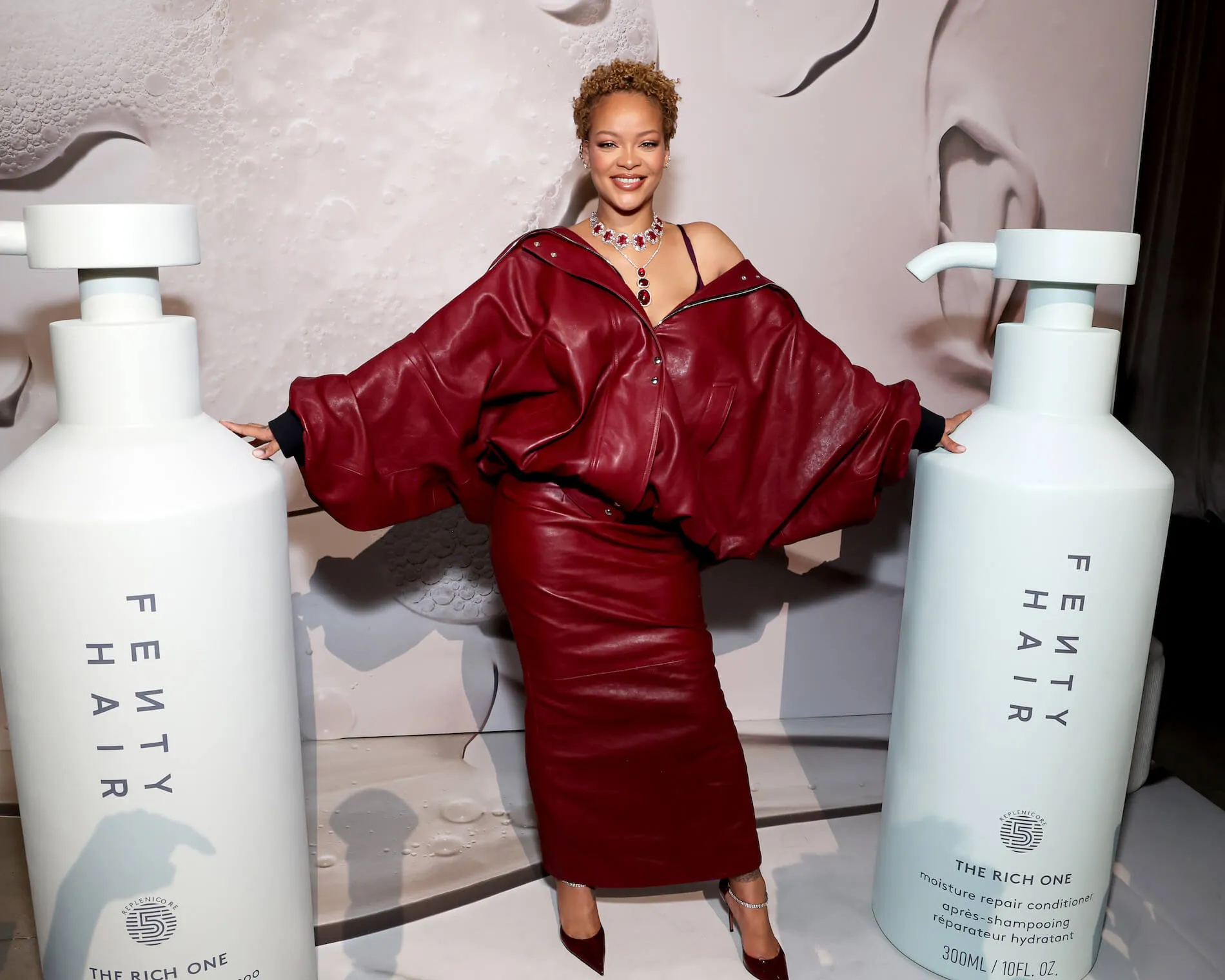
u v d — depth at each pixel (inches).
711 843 68.2
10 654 53.2
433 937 71.2
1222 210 80.1
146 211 51.3
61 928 56.1
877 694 100.7
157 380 53.1
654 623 66.9
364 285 83.9
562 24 80.9
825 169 86.2
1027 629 60.9
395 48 79.7
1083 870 65.0
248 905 57.4
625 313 64.2
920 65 85.0
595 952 68.6
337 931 71.3
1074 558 59.6
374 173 81.9
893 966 69.4
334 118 80.4
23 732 54.1
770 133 84.8
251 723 56.1
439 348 65.1
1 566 52.0
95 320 53.4
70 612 51.3
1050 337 60.3
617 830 68.2
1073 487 59.0
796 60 83.6
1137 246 60.2
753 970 67.9
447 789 87.9
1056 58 86.5
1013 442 61.1
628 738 67.4
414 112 81.1
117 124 78.5
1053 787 62.8
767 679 98.8
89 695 52.2
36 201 79.3
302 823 61.7
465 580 91.8
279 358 84.4
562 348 64.0
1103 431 60.9
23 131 77.7
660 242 67.8
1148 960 69.9
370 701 94.1
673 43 82.3
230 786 55.5
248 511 54.6
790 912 74.5
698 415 66.2
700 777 67.7
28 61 76.4
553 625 66.6
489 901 74.9
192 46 77.8
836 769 92.3
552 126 82.8
